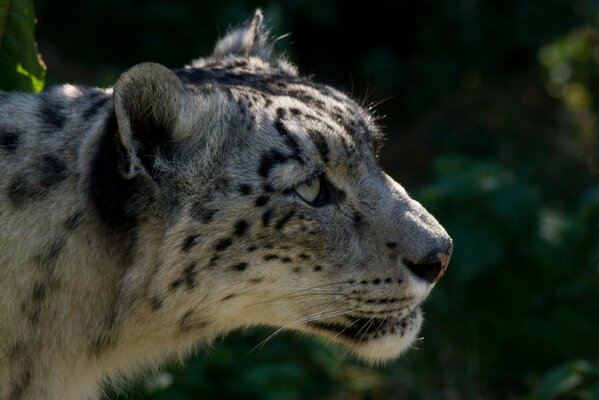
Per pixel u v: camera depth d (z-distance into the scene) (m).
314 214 9.38
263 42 11.20
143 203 9.08
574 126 20.70
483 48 20.47
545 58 21.83
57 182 9.02
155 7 19.22
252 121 9.27
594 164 19.73
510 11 20.45
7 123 9.16
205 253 9.21
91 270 9.22
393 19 20.92
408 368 15.04
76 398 9.91
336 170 9.44
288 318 9.61
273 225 9.27
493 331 15.41
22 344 9.22
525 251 15.24
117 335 9.57
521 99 21.16
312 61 21.11
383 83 20.33
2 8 10.41
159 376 13.02
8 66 10.78
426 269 9.63
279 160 9.23
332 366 14.40
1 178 8.98
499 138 20.31
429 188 15.48
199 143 9.17
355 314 9.63
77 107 9.32
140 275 9.28
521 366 15.26
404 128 20.59
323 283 9.49
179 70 10.33
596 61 21.80
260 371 13.41
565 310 15.45
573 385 12.70
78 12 19.73
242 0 19.14
